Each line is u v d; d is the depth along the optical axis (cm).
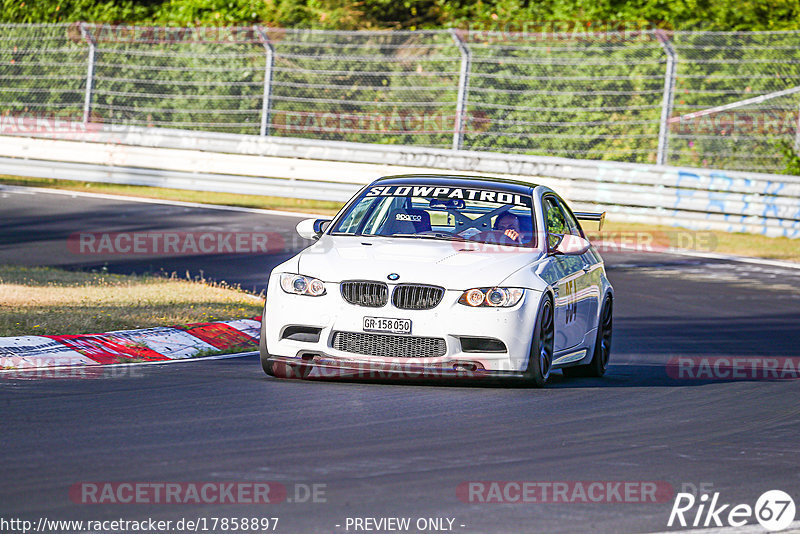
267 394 2995
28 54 10531
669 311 5325
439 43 9862
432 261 3212
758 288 6106
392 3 11506
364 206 3612
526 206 3588
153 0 12069
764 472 2331
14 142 9694
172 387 3072
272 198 9094
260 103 10206
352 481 2094
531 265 3294
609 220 8431
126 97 10344
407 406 2884
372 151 9081
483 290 3139
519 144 9512
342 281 3156
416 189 3653
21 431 2405
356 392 3080
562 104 9494
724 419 2944
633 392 3366
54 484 1991
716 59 9256
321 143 9194
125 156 9438
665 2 10756
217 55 10144
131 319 4134
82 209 8006
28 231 7031
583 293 3631
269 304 3247
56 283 5081
